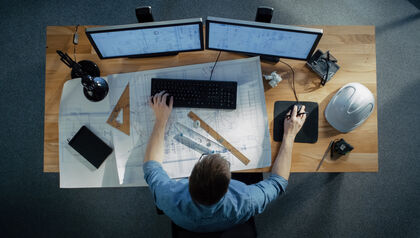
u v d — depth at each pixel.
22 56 2.16
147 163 1.18
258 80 1.35
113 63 1.36
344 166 1.31
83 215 2.03
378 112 2.12
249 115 1.32
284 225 2.02
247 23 1.08
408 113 2.11
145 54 1.32
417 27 2.17
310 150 1.31
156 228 2.01
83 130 1.29
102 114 1.32
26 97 2.14
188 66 1.35
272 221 2.03
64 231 2.02
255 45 1.25
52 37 1.36
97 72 1.34
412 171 2.06
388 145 2.09
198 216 1.00
